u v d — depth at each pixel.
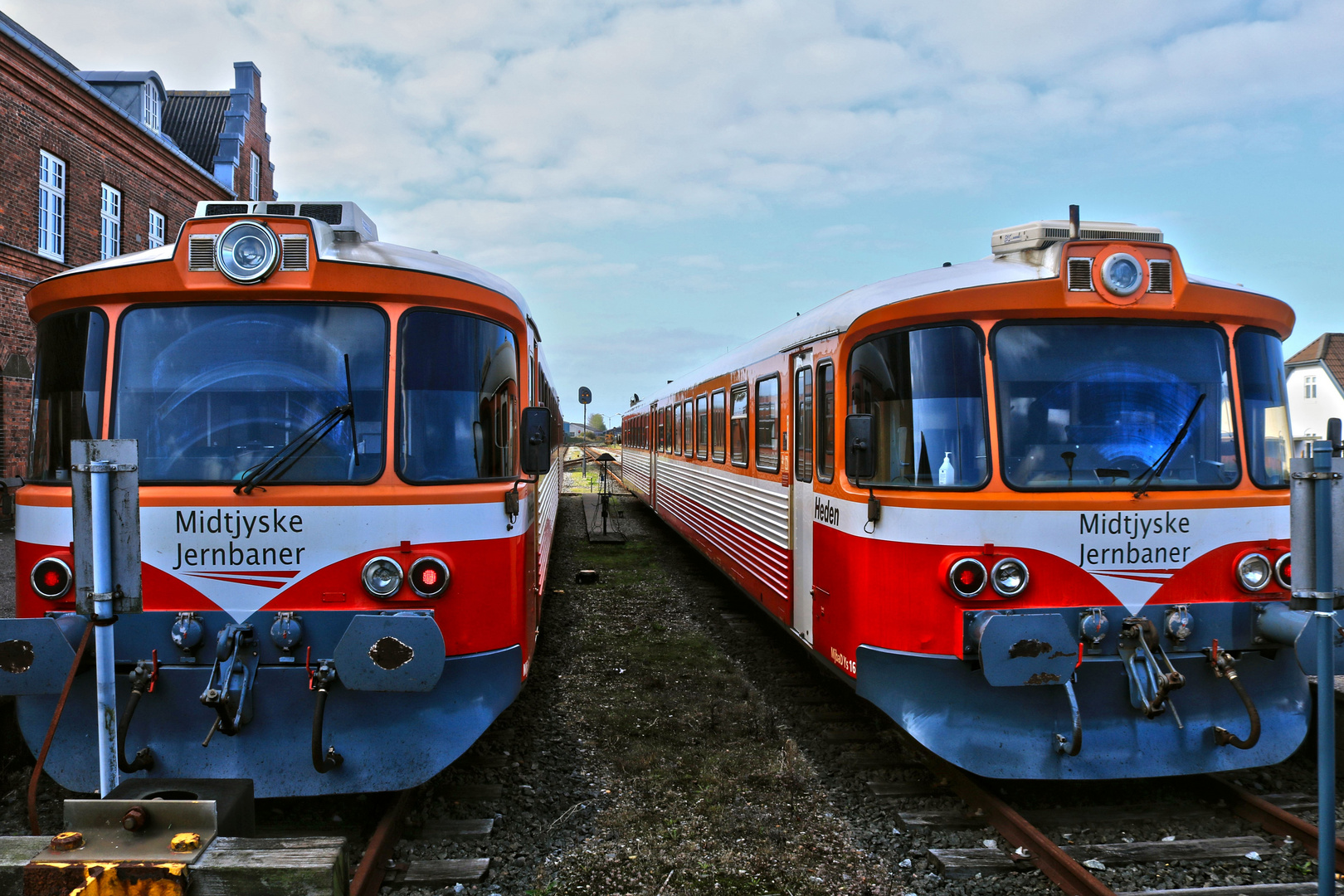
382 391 3.98
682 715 5.92
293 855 2.18
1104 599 4.21
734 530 8.57
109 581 2.89
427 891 3.56
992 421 4.30
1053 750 4.15
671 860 3.88
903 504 4.42
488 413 4.30
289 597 3.83
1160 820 4.21
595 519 18.70
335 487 3.88
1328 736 2.74
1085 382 4.36
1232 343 4.50
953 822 4.18
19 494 4.06
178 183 18.98
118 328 3.96
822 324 5.61
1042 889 3.61
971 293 4.37
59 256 15.12
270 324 3.96
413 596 3.91
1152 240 4.64
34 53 13.93
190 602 3.81
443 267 4.21
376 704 3.91
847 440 4.52
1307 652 3.86
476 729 4.00
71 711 3.87
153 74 18.64
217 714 3.82
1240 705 4.31
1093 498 4.21
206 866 2.12
